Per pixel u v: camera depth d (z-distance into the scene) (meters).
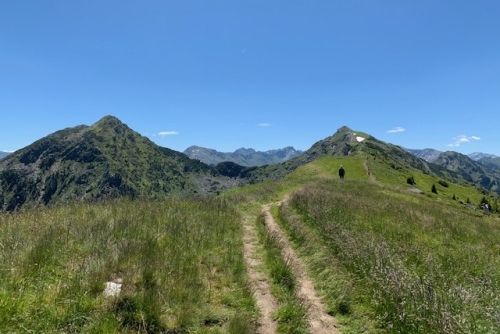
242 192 34.69
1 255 8.12
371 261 10.27
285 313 7.98
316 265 11.23
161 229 12.88
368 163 85.62
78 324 6.39
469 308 7.75
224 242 12.95
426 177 102.88
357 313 8.35
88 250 9.68
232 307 8.11
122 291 7.34
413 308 7.68
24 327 5.92
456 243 15.91
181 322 7.02
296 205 21.39
